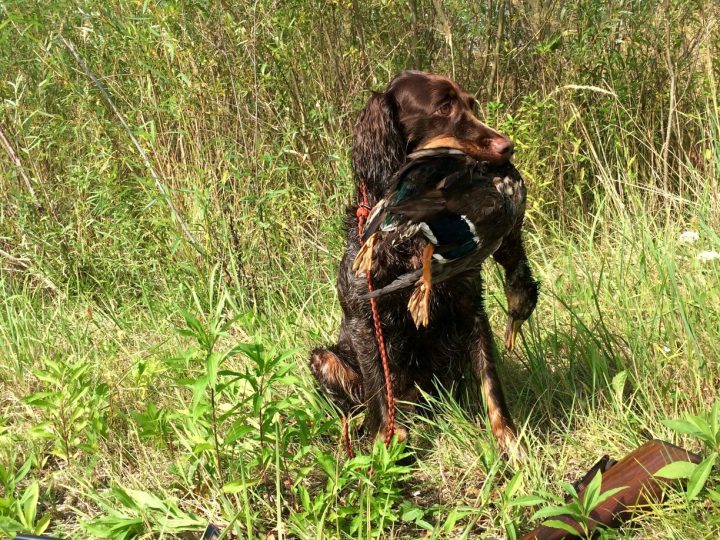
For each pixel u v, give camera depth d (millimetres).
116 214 4961
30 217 5242
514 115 5562
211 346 2678
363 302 3303
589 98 5398
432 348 3414
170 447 3242
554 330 3734
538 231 4852
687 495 2270
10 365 4113
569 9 5543
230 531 2727
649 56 5461
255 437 2855
